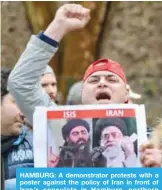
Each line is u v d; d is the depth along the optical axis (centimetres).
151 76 1314
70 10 497
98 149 450
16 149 605
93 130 451
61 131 452
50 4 1316
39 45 501
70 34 1328
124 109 451
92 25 1343
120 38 1358
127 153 449
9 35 1274
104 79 496
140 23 1360
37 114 454
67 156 452
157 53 1348
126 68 1341
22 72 505
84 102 497
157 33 1356
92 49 1338
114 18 1363
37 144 452
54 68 1322
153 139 462
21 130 607
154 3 1366
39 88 512
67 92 1046
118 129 450
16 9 1294
